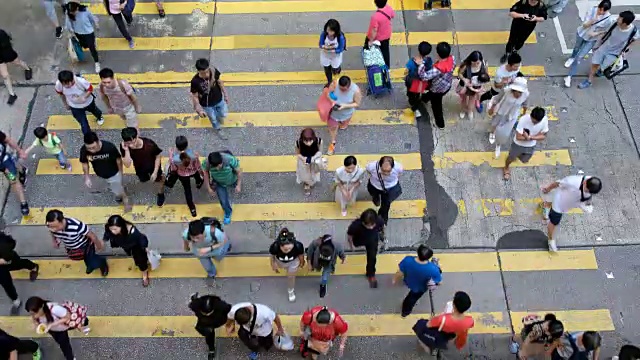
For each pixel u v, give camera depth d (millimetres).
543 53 10375
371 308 7879
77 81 8508
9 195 8820
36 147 9297
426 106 9742
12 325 7777
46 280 8125
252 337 6934
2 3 11039
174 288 8062
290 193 8867
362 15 10961
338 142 9367
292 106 9797
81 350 7574
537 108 7863
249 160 9219
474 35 10625
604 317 7809
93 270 8156
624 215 8641
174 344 7633
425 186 8922
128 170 9070
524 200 8781
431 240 8445
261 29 10758
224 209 8430
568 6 10984
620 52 9258
